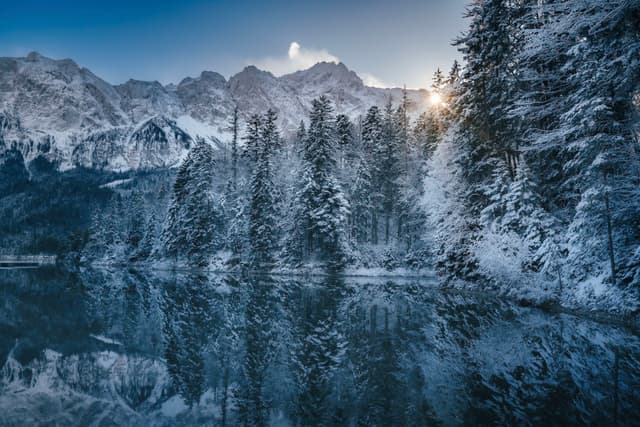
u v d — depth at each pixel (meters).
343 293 26.23
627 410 6.60
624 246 16.89
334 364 9.51
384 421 6.21
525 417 6.32
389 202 52.69
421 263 44.69
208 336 12.73
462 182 28.23
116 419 6.38
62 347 11.25
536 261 21.41
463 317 16.28
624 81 16.38
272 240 48.44
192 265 54.69
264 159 49.16
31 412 6.63
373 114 58.47
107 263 78.25
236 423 6.19
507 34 24.62
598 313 15.88
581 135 18.33
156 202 87.88
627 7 16.02
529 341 11.83
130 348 11.19
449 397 7.24
